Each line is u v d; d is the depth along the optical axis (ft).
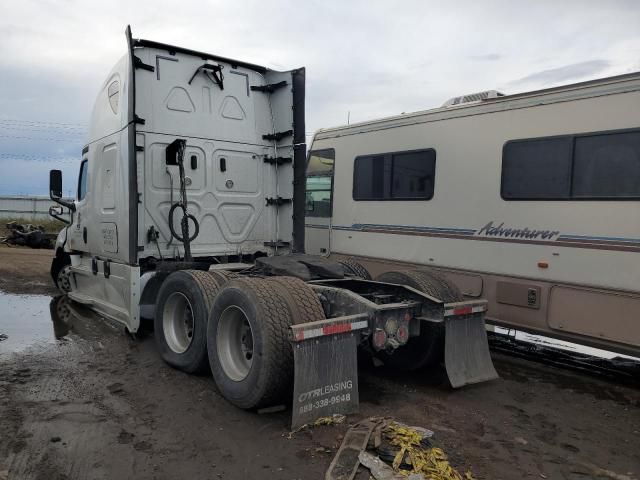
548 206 19.12
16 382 15.89
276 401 13.67
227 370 14.47
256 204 22.36
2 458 11.25
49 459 11.25
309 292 14.03
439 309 15.06
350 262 21.72
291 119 22.06
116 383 15.99
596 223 17.87
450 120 22.43
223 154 21.36
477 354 15.93
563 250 18.74
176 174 20.15
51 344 20.04
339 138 28.04
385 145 25.40
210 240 21.12
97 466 11.02
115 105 20.01
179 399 14.83
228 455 11.62
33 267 40.50
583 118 18.19
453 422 13.89
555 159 18.92
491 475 11.09
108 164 20.66
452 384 15.08
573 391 16.81
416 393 16.06
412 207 24.06
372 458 10.79
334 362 13.12
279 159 22.71
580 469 11.57
